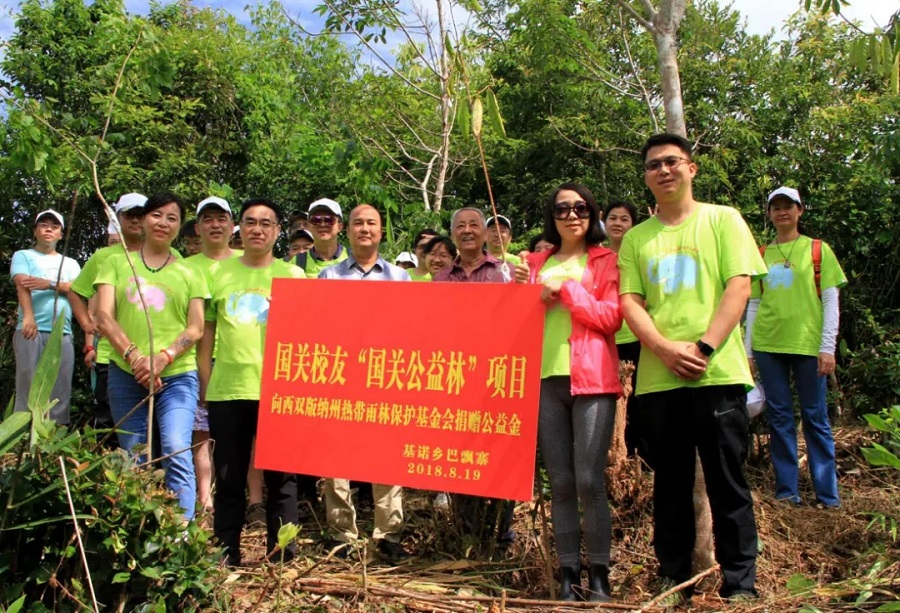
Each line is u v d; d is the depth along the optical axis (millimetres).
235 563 3766
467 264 4602
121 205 4906
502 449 3404
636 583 3723
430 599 3230
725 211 3361
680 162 3383
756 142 10203
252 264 4215
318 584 3359
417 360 3607
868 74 10453
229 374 3926
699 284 3293
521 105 12047
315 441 3715
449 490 3461
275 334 3871
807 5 4164
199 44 10922
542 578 3736
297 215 6383
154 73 4273
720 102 10914
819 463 5109
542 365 3447
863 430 6555
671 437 3363
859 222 8688
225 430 3869
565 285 3391
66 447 2693
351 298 3781
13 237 9508
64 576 2734
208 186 10078
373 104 11398
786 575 3949
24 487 2648
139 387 4031
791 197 5316
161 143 10164
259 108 10875
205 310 4227
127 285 4062
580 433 3324
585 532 3357
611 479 4234
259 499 4938
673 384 3283
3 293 9156
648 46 11211
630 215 4883
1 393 8711
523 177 11961
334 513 4152
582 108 11445
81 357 8469
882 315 8539
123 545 2691
